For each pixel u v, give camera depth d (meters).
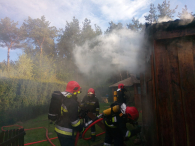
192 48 1.90
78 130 2.23
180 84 1.89
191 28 1.89
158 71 2.01
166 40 2.03
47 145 3.87
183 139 1.80
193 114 1.79
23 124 6.61
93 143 3.83
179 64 1.92
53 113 2.24
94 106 4.15
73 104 2.21
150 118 2.80
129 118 2.31
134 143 3.61
